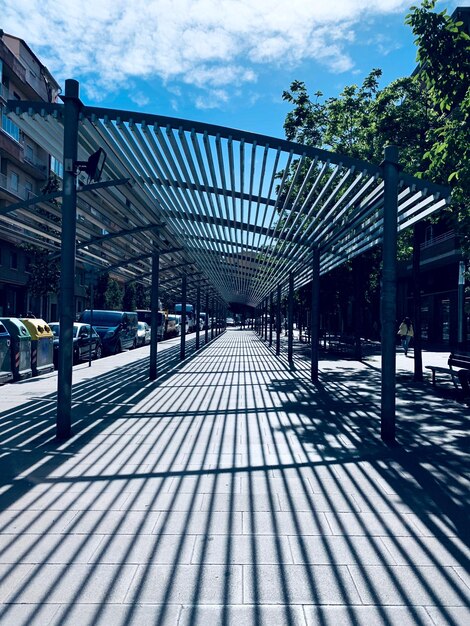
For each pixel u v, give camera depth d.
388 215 6.95
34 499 4.67
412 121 11.98
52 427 7.59
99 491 4.88
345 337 22.53
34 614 2.91
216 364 17.58
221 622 2.84
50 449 6.36
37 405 9.30
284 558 3.57
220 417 8.38
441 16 8.57
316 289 12.84
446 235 25.61
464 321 24.55
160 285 21.36
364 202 7.99
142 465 5.72
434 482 5.18
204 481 5.20
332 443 6.72
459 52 8.53
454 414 8.72
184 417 8.38
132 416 8.44
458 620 2.88
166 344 30.88
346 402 9.85
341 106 16.27
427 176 9.08
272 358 20.28
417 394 10.93
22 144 35.69
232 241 12.61
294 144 6.77
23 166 35.25
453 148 8.31
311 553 3.65
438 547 3.76
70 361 6.94
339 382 12.80
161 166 7.40
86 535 3.92
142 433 7.23
